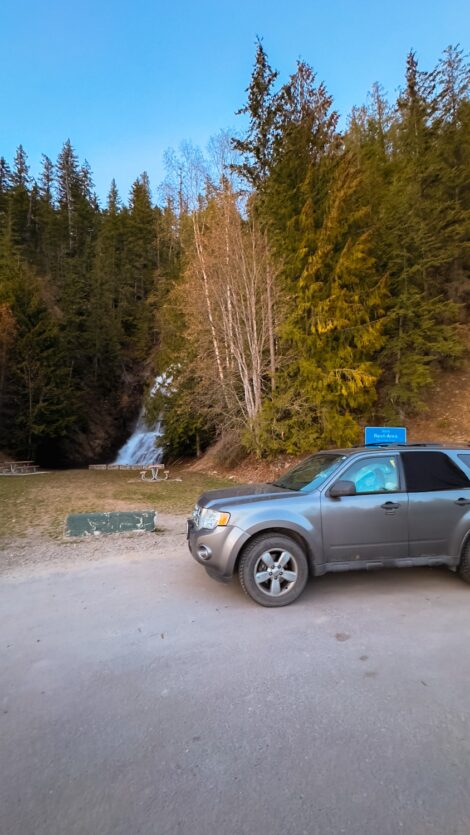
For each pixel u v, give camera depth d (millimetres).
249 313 18078
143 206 52875
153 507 11164
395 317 17547
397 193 20156
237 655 3492
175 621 4191
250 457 19391
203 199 20562
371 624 4059
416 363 17500
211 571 4824
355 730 2547
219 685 3062
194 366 20203
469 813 1942
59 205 63625
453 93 25062
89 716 2730
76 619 4277
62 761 2328
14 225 47438
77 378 35125
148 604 4652
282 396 16734
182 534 8016
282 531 4734
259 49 18359
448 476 5188
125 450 35250
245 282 17703
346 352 15594
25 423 27703
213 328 18812
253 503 4785
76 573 5789
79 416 32875
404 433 11414
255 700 2869
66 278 41188
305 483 5242
